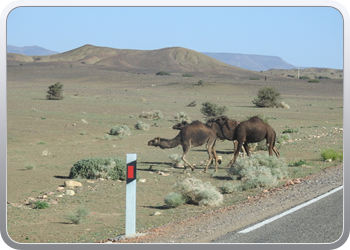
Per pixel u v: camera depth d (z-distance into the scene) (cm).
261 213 1107
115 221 1295
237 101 10081
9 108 6025
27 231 1162
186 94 11981
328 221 1002
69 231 1166
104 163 2033
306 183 1577
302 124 5741
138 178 1945
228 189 1659
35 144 3375
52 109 6341
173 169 2312
